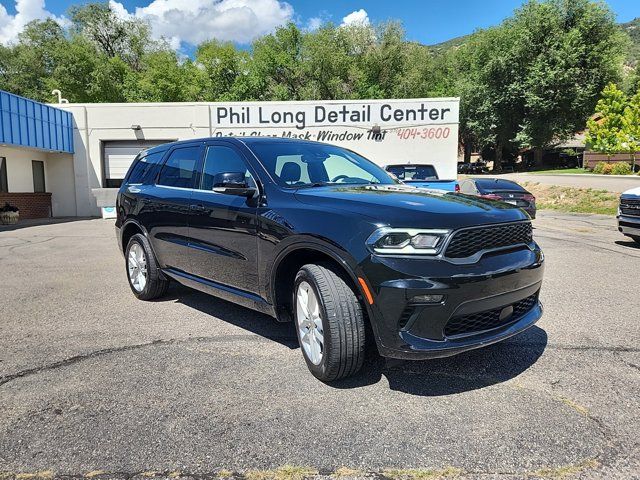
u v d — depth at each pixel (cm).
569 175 2877
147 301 555
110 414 290
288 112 1966
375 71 4631
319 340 327
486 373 341
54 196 2094
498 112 4691
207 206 431
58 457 247
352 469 235
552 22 4134
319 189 373
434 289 279
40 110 1805
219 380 336
